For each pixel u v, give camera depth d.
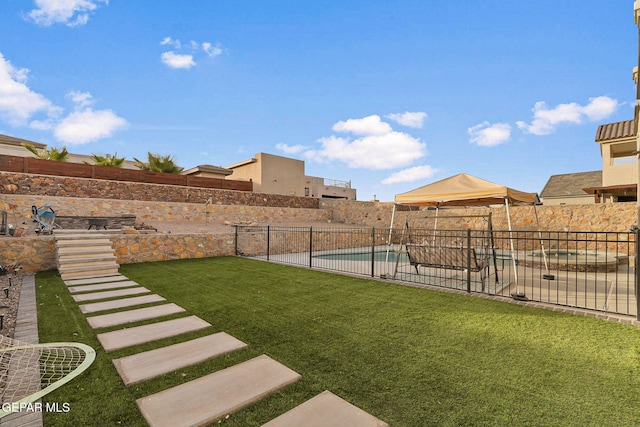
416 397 2.19
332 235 14.27
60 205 11.21
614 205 11.67
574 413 2.00
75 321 3.84
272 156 27.34
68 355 2.89
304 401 2.15
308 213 19.06
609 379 2.43
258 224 14.98
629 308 4.42
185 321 3.86
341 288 5.72
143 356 2.86
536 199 7.66
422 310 4.34
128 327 3.64
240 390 2.28
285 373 2.54
